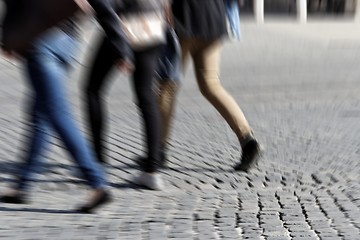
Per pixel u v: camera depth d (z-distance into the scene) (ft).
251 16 96.43
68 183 20.75
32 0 16.85
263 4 101.76
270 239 16.57
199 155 24.67
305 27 84.17
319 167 23.56
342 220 18.20
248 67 48.98
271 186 21.58
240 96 37.47
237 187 21.42
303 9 98.17
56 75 17.10
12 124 28.37
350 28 83.30
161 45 20.24
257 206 19.39
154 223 17.60
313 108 34.19
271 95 37.93
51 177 21.18
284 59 53.62
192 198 20.06
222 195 20.51
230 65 49.88
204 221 17.89
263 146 26.25
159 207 19.06
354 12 100.94
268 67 49.11
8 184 20.25
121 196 19.93
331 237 16.80
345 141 27.25
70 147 17.58
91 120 21.29
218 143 26.43
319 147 26.25
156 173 20.83
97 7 17.04
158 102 21.90
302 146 26.37
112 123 29.50
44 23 16.89
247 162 22.79
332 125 30.14
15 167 22.07
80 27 17.70
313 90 39.73
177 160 23.93
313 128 29.50
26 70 17.25
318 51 59.11
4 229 16.81
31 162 18.51
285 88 40.22
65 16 16.93
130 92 36.96
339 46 63.16
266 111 33.27
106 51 20.49
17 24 16.98
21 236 16.35
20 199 18.70
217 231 17.11
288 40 67.87
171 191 20.72
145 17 19.31
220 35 21.61
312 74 45.98
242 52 57.67
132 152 24.66
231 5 22.24
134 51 19.69
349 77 44.83
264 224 17.74
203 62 22.11
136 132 27.86
